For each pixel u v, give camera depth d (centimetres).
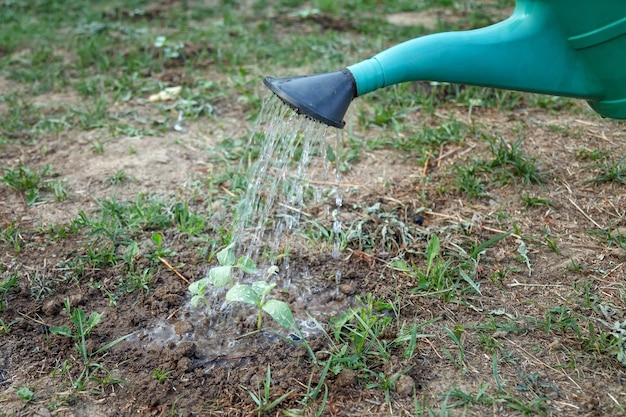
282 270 111
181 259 113
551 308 102
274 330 101
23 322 102
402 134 145
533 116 149
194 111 156
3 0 239
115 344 99
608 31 92
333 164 135
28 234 118
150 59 182
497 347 97
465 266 109
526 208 122
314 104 91
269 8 233
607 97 97
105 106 159
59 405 91
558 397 90
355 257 113
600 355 95
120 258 113
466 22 206
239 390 93
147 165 137
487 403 89
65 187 130
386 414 89
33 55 188
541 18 94
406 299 105
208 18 223
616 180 126
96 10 230
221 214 122
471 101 152
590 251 112
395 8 229
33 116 155
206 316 104
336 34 203
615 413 88
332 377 94
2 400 91
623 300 103
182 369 95
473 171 130
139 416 90
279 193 126
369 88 93
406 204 124
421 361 95
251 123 151
